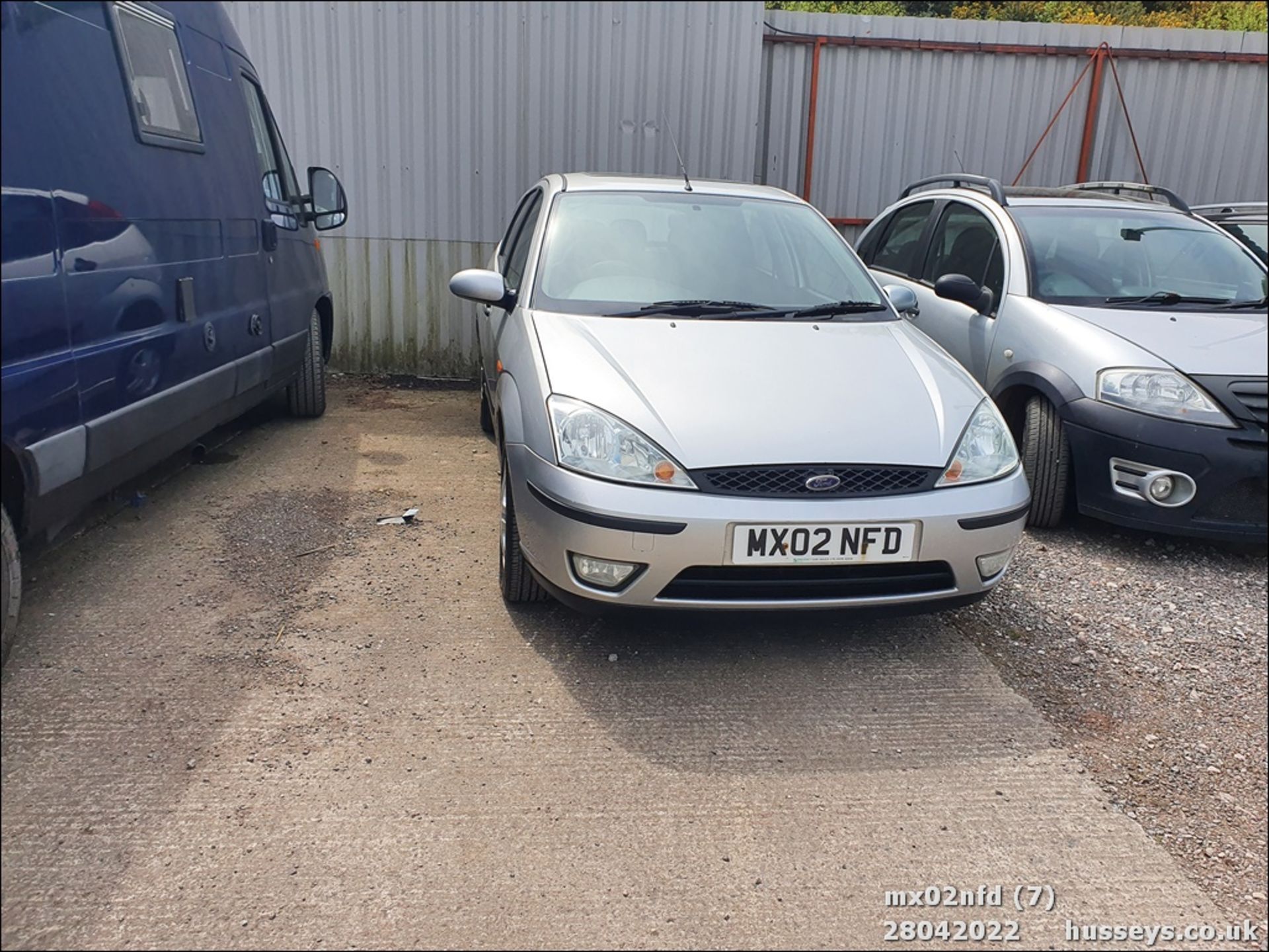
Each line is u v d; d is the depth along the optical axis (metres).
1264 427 3.88
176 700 2.71
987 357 4.77
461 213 6.94
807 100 7.68
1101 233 5.02
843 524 2.71
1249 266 4.96
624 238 3.94
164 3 3.73
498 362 3.71
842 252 4.20
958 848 2.30
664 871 2.17
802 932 2.01
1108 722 2.88
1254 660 3.30
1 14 2.54
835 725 2.78
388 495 4.54
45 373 2.69
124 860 2.10
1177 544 4.36
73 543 3.74
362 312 7.08
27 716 2.59
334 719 2.67
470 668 2.98
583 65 6.79
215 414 4.19
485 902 2.04
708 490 2.71
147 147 3.39
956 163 7.94
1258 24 14.48
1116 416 4.02
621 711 2.79
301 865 2.11
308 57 6.62
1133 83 7.96
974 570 2.90
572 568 2.81
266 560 3.69
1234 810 2.50
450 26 6.64
